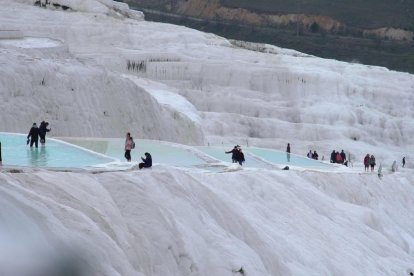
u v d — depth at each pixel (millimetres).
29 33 189125
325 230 92562
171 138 139625
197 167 93625
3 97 107625
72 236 49531
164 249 62719
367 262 91625
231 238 72750
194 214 70062
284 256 78938
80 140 108125
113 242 54312
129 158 87812
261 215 85688
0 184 52219
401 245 109625
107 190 64812
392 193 124062
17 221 44906
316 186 107000
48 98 114688
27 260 37719
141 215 63969
